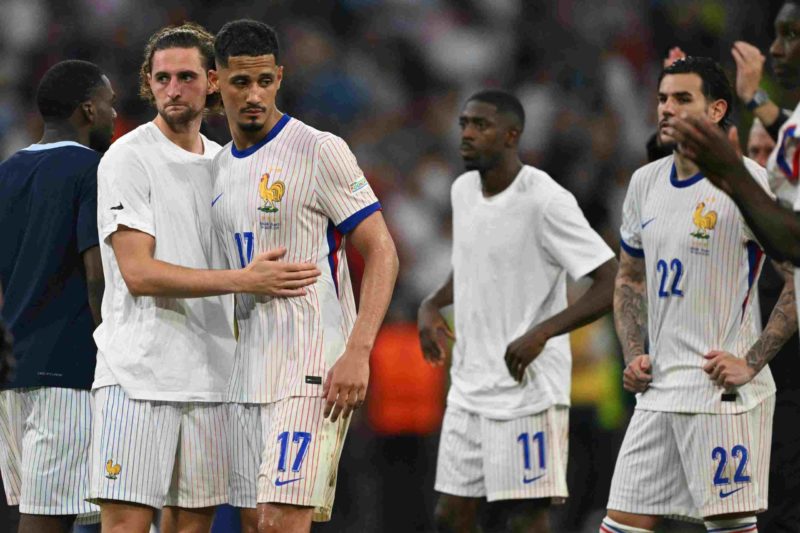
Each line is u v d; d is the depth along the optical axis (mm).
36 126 41875
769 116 21906
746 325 18672
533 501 22219
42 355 18438
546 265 22359
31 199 18703
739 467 18375
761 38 51219
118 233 16953
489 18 52281
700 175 18797
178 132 17641
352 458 32406
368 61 49500
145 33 46031
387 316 33375
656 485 19078
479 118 22359
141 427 17078
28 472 18547
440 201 42688
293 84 46656
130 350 17156
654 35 52188
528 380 22031
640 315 20000
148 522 17297
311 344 16578
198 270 16375
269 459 16266
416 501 32594
